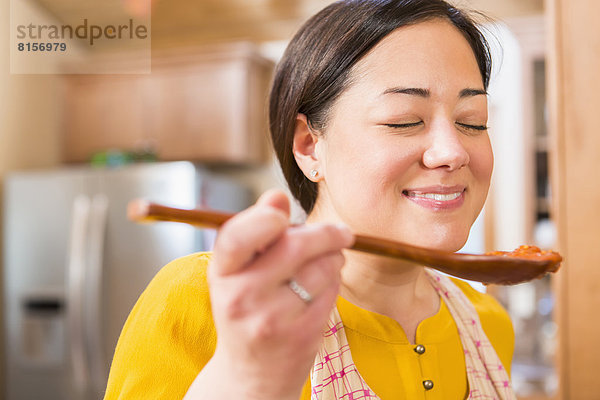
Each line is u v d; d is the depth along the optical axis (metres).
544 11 3.31
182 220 0.47
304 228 0.47
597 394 1.72
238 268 0.45
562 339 1.76
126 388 0.71
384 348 0.81
